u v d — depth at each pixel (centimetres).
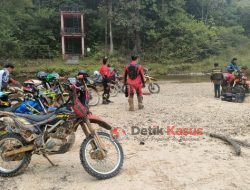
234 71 1535
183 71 4178
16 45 4175
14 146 530
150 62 4691
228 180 504
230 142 688
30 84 808
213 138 745
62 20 4791
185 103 1298
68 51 5044
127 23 4619
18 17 4634
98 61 4453
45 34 4922
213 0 5897
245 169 546
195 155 621
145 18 5138
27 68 3922
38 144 523
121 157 535
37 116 535
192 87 2212
